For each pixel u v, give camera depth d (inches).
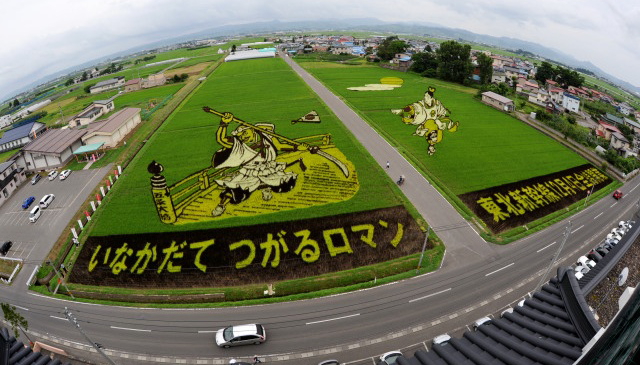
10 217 2402.8
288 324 1520.7
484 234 2080.5
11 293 1774.1
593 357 467.8
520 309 711.7
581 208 2443.4
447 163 2886.3
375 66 6648.6
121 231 2091.5
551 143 3390.7
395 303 1620.3
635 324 414.0
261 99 4475.9
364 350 1403.8
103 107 4328.3
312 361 1365.7
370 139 3213.6
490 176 2706.7
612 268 896.3
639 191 2721.5
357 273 1795.0
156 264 1878.7
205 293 1700.3
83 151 3063.5
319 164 2726.4
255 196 2345.0
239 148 2817.4
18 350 811.4
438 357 652.7
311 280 1759.4
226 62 7377.0
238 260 1879.9
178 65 7819.9
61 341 1488.7
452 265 1854.1
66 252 2041.1
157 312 1604.3
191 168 2763.3
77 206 2458.2
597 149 3211.1
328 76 5733.3
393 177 2598.4
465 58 5531.5
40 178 2866.6
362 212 2193.7
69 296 1726.1
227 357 1387.8
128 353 1421.0
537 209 2378.2
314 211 2201.0
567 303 653.3
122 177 2682.1
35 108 6028.5
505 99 4347.9
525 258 1921.8
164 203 2316.7
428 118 3649.1
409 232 2063.2
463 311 1582.2
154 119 3944.4
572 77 6358.3
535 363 569.3
